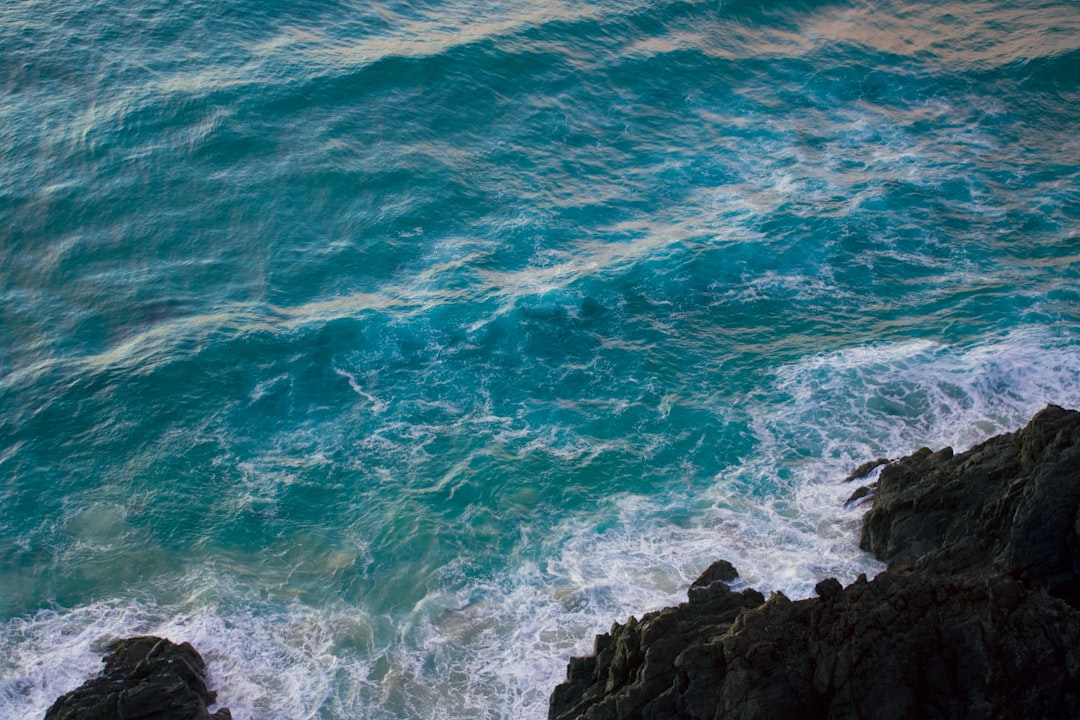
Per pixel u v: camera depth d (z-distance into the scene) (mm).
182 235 36312
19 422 29625
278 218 37125
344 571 25594
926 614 18984
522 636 23672
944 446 28359
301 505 27469
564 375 31578
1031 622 18859
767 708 18266
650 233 37312
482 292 34219
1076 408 29219
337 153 39656
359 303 33750
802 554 25234
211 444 29156
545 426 29859
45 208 36875
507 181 39500
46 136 39438
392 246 36219
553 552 25922
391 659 23281
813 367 31719
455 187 38844
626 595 24547
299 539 26516
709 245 36531
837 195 39438
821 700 18500
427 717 21906
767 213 38219
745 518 26641
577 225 37656
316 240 36406
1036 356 31281
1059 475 21312
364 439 29359
